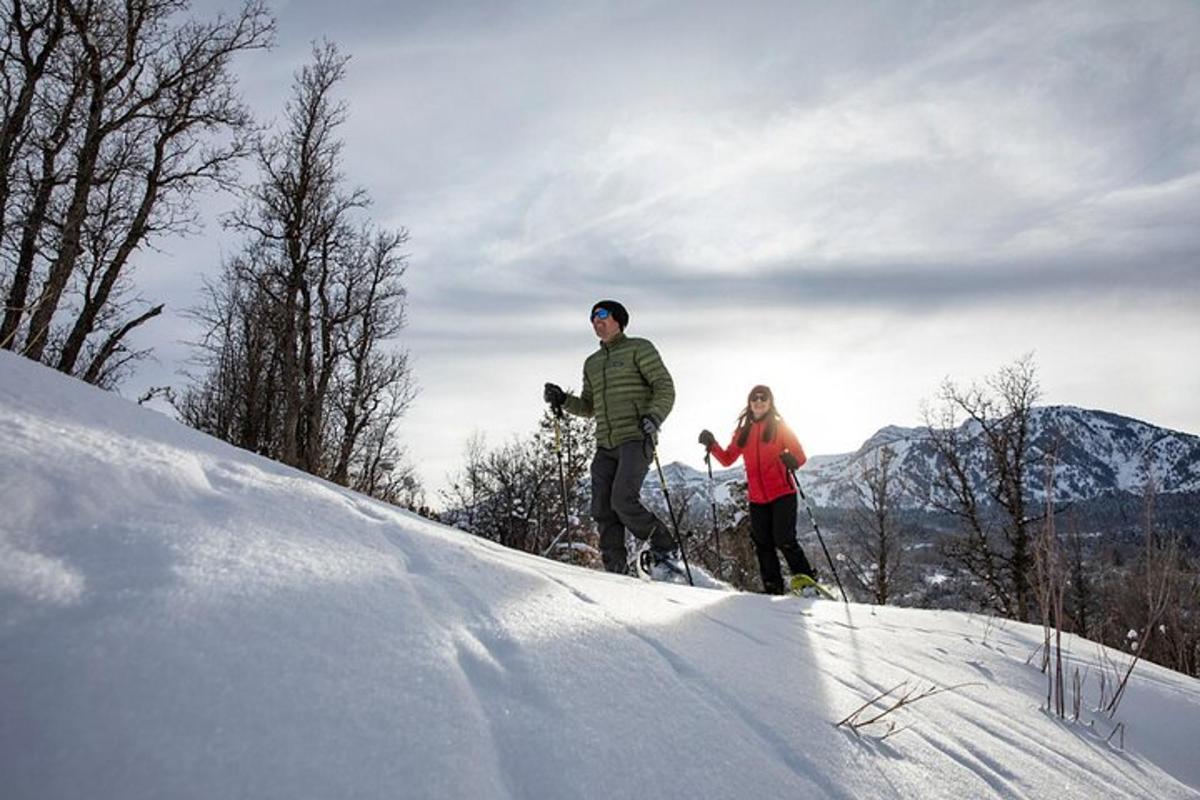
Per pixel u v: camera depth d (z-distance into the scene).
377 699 0.76
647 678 1.15
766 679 1.42
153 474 1.10
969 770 1.27
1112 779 1.48
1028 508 17.08
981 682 2.07
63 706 0.58
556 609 1.32
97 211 12.78
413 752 0.70
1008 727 1.66
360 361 21.89
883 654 2.08
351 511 1.42
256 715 0.66
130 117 12.62
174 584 0.81
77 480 0.95
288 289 17.69
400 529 1.44
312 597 0.92
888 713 1.44
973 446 19.58
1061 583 2.39
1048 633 2.40
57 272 11.08
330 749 0.66
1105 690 2.34
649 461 4.15
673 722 1.03
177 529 0.96
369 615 0.95
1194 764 1.88
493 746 0.78
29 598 0.69
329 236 18.53
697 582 4.29
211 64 13.59
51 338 12.72
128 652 0.67
